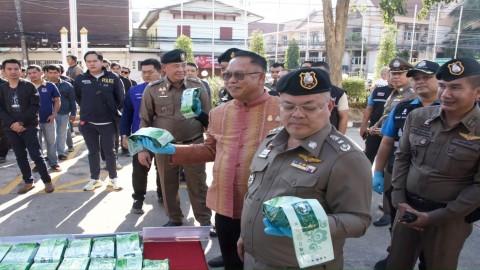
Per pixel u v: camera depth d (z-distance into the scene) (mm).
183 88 3666
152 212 4457
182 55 3596
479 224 4152
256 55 2275
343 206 1537
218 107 2539
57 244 2059
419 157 2324
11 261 1886
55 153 6203
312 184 1566
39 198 4887
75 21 12844
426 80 2924
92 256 1969
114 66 8422
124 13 26172
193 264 2051
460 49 32781
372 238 3824
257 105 2340
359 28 38312
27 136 4902
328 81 1591
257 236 1708
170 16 30172
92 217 4289
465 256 3434
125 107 4539
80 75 4980
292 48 32688
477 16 32531
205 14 30828
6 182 5590
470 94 2082
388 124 3129
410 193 2387
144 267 1883
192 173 3656
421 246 2477
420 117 2383
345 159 1545
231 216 2332
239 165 2299
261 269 1738
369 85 17375
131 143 2125
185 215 4391
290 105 1581
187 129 3686
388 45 20422
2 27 23859
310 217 1286
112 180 5207
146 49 26875
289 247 1629
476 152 2090
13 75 4727
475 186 2096
